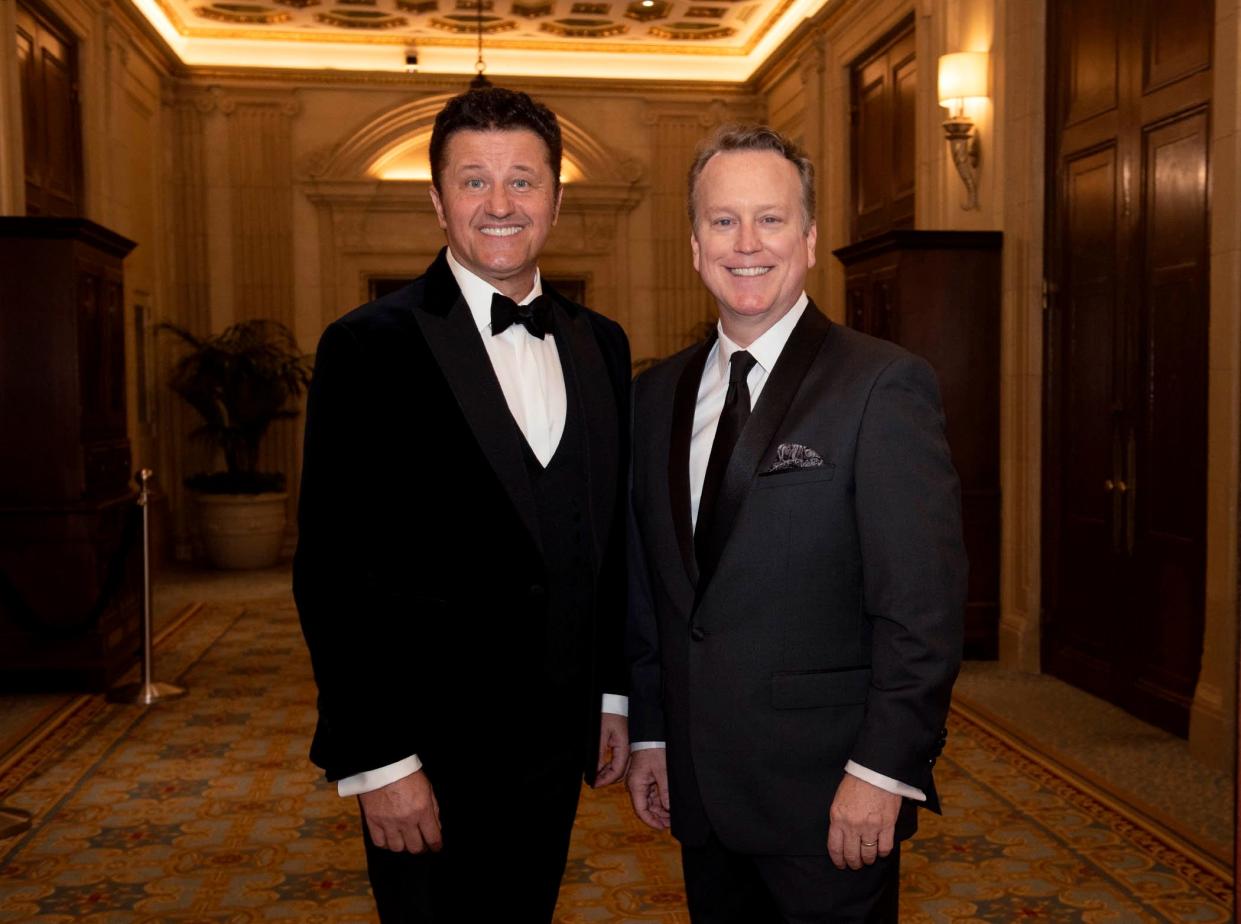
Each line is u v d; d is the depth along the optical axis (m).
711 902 2.04
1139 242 5.15
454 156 2.00
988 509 6.45
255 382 10.22
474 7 10.21
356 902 3.43
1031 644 6.14
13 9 6.94
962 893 3.41
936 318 6.39
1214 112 4.44
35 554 6.02
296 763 4.82
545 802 2.06
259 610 8.40
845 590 1.85
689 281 11.65
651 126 11.53
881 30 8.21
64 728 5.36
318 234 11.21
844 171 9.12
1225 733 4.44
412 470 1.92
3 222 5.94
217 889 3.53
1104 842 3.78
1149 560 5.12
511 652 1.97
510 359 2.06
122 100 9.31
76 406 6.05
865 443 1.79
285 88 10.99
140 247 10.05
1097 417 5.56
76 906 3.40
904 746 1.70
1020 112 6.12
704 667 1.89
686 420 2.04
